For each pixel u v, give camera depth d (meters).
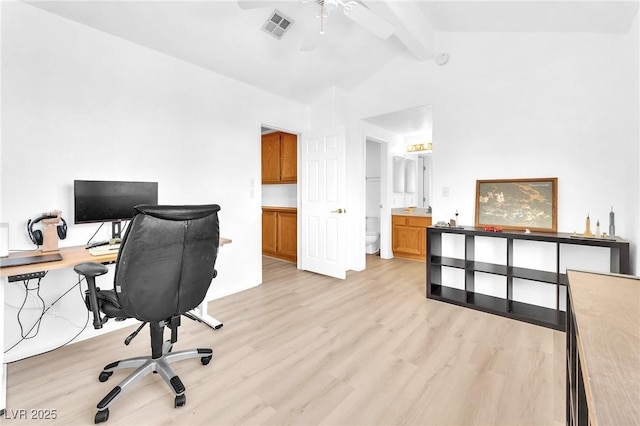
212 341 2.20
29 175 2.01
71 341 2.19
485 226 2.86
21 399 1.58
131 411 1.50
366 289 3.38
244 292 3.29
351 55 3.35
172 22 2.39
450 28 2.99
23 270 1.54
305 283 3.60
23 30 1.97
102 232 2.33
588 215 2.44
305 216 4.09
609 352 0.67
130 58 2.47
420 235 4.79
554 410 1.48
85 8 2.11
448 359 1.95
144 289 1.47
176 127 2.76
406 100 3.47
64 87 2.14
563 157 2.54
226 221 3.19
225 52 2.83
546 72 2.61
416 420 1.43
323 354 2.01
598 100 2.39
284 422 1.42
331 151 3.77
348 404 1.54
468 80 3.01
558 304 2.36
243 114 3.34
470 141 3.02
